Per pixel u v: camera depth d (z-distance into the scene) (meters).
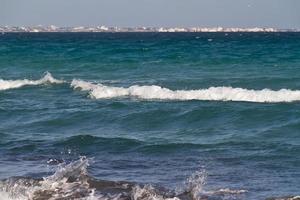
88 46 114.81
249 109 29.06
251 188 16.39
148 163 19.67
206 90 34.97
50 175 17.77
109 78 49.78
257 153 20.94
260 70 53.75
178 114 29.06
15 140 24.02
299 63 61.34
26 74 55.38
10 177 17.30
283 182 17.02
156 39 181.12
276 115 27.97
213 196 15.67
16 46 117.19
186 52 87.38
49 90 41.31
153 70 56.66
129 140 23.27
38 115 30.27
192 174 18.02
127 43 134.50
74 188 16.20
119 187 16.36
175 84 43.41
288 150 21.22
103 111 30.59
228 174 18.00
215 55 78.19
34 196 15.57
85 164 18.50
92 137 23.77
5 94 39.59
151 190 15.96
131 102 33.34
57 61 69.75
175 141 23.47
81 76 52.19
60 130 26.73
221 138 24.02
